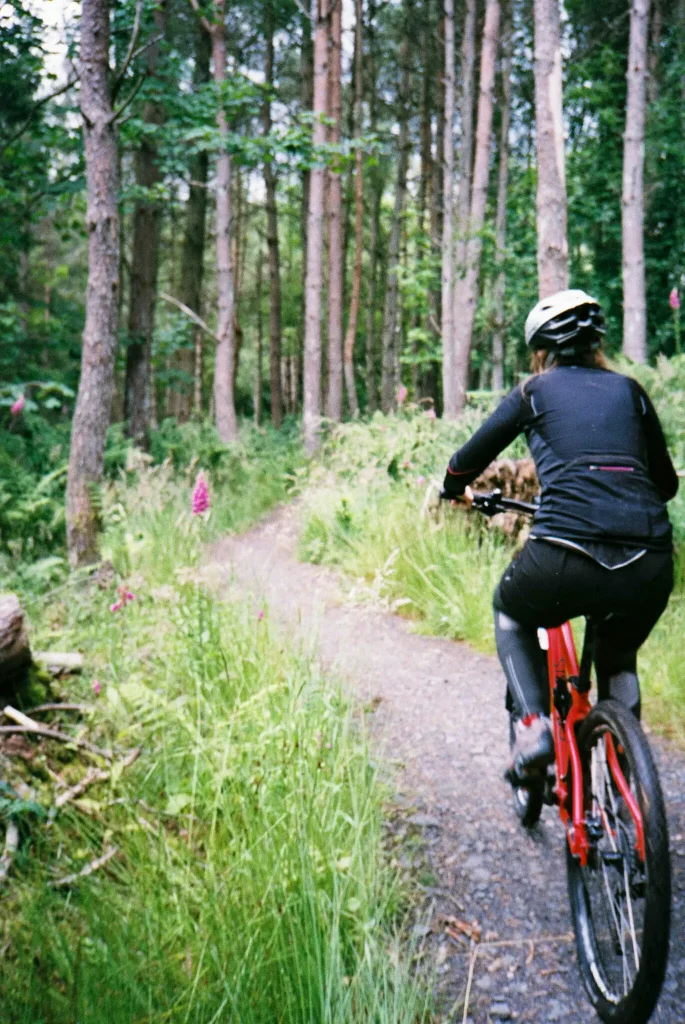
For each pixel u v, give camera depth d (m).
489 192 24.70
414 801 3.68
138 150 14.70
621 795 2.36
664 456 2.72
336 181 19.91
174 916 2.57
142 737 3.46
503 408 2.71
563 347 2.72
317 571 7.77
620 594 2.37
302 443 15.98
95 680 3.55
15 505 8.55
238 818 3.11
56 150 12.70
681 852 3.21
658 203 18.38
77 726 3.45
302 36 22.11
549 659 2.94
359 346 36.94
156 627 4.26
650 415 2.64
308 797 3.03
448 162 15.77
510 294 18.34
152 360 16.52
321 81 14.72
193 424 18.09
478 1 21.80
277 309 25.00
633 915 2.34
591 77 19.34
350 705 3.83
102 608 4.76
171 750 3.42
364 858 3.01
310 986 2.28
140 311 14.94
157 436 15.85
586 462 2.46
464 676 5.20
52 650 4.23
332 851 2.82
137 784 3.25
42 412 13.92
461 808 3.63
